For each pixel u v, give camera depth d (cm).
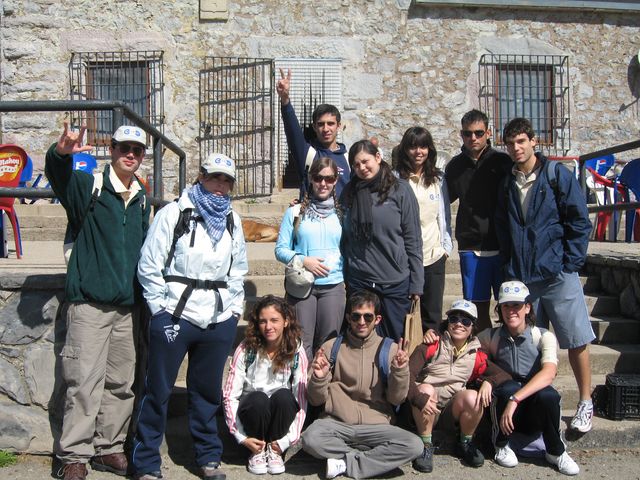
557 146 1010
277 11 975
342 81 983
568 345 412
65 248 382
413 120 991
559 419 388
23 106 388
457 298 530
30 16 961
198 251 359
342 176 452
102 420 378
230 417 381
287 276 404
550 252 408
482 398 386
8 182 575
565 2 989
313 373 378
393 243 405
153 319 360
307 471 386
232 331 373
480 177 441
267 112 980
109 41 969
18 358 405
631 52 1017
